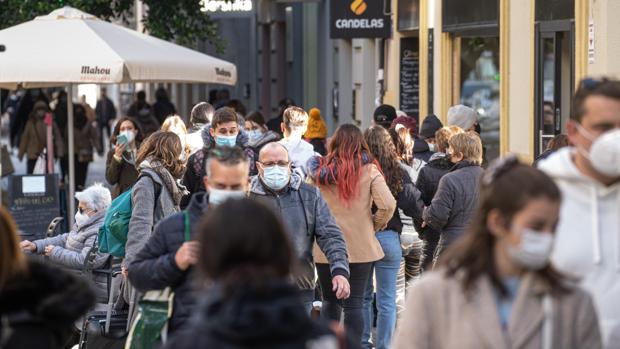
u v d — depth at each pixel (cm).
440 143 2338
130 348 1291
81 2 4416
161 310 1281
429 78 3928
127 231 1862
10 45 3005
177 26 4588
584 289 930
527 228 898
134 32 3262
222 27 7531
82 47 3014
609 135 1045
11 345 943
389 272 2102
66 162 4869
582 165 1078
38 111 4744
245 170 1254
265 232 804
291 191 1770
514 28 3200
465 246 926
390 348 2111
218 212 812
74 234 2147
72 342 2094
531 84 3052
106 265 2048
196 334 789
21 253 960
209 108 2680
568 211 1073
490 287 918
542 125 3023
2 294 948
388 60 4428
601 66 2562
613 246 1066
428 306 930
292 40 6141
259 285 783
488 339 909
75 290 962
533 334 912
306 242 1764
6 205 3350
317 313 2161
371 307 2141
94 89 4944
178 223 1291
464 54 3766
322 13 5388
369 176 2006
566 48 2875
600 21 2566
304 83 5894
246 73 7556
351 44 5059
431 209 2042
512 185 900
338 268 1756
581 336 920
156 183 1836
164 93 5103
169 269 1259
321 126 3109
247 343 774
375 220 2023
